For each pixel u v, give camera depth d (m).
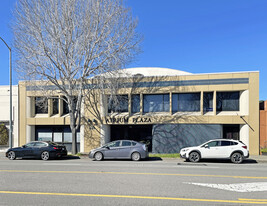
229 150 13.57
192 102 19.02
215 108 18.11
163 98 19.53
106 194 6.45
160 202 5.75
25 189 7.04
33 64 16.09
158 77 19.23
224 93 18.61
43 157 15.37
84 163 13.19
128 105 19.80
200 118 18.25
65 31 16.36
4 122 21.42
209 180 8.23
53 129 21.36
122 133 21.08
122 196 6.26
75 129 17.75
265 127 20.23
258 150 17.16
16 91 21.11
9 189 7.05
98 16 16.52
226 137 18.91
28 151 15.59
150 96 19.80
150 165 12.19
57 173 9.70
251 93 17.45
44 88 17.84
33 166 11.98
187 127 18.50
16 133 20.86
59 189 7.02
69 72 16.84
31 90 19.89
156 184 7.62
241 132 18.08
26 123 20.89
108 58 16.64
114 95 18.11
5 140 21.20
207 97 18.77
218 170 10.49
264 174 9.48
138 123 19.19
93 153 14.76
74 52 16.83
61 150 15.80
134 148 14.52
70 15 16.31
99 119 19.78
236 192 6.64
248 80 17.56
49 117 20.69
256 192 6.64
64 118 20.39
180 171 10.16
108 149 14.70
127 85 19.64
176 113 19.00
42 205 5.57
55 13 16.09
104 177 8.79
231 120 17.73
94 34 16.50
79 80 18.09
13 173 9.78
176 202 5.75
